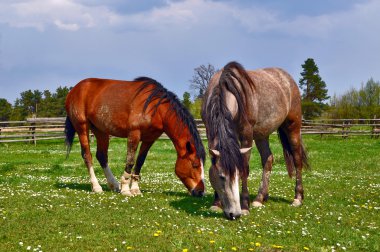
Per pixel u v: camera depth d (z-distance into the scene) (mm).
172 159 19828
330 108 56656
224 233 6422
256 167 17141
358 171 15617
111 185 10500
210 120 6941
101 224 6738
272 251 5719
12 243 5820
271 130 8586
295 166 9320
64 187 10797
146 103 9320
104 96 9930
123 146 26250
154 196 9469
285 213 8086
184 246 5789
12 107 83562
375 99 54062
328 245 6133
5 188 10281
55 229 6469
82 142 10438
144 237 6109
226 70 7594
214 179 6863
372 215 8133
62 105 85750
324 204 9102
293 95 9164
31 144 27844
